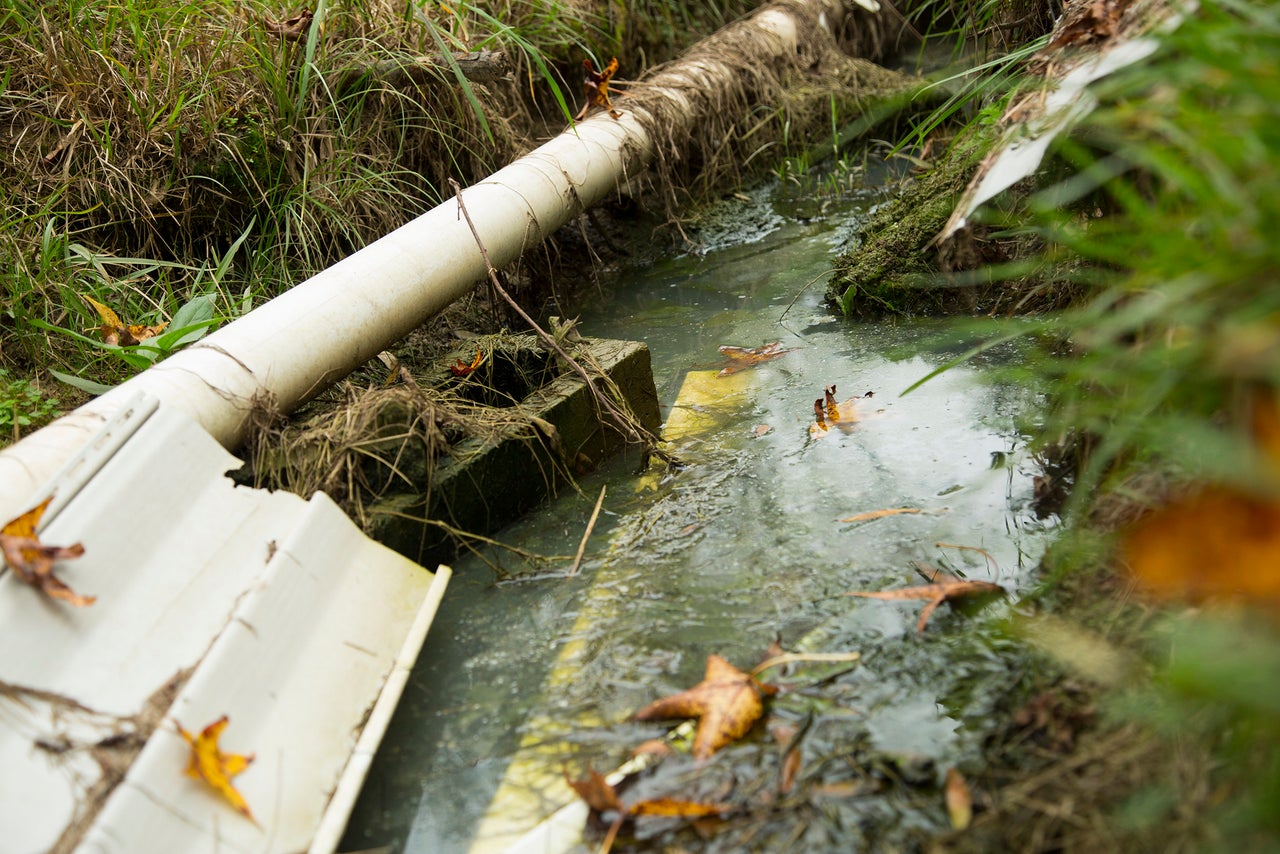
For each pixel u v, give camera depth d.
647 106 4.28
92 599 1.60
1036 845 1.37
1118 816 1.35
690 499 2.44
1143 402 1.41
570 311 3.94
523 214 3.30
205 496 1.90
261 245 3.43
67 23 3.35
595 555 2.29
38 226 3.07
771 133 5.02
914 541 2.12
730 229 4.51
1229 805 1.26
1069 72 2.13
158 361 2.59
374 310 2.62
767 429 2.71
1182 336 1.57
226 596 1.75
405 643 1.92
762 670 1.82
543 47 4.66
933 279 3.24
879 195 4.62
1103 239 2.00
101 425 2.00
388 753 1.80
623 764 1.68
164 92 3.38
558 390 2.61
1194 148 1.35
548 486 2.55
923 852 1.42
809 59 5.40
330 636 1.81
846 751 1.62
